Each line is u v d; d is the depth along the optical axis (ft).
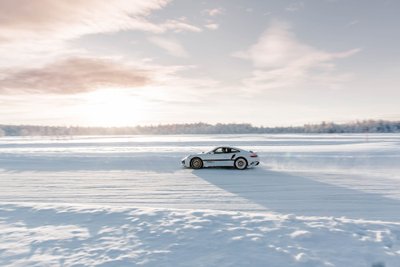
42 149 103.40
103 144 143.43
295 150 82.99
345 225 16.24
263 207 23.80
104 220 17.52
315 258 12.21
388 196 26.99
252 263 11.87
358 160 56.29
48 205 21.12
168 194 28.86
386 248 13.17
